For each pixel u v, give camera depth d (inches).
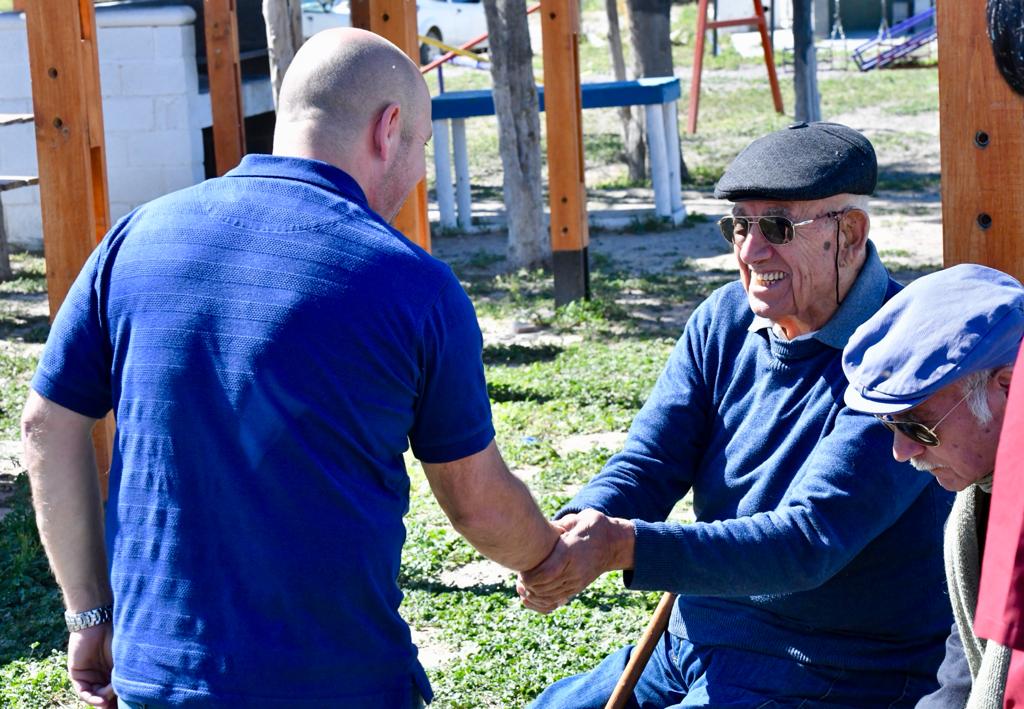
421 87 99.6
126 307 92.8
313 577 88.1
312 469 88.0
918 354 82.4
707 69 1251.8
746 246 112.2
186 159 592.7
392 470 91.7
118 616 92.7
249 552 88.4
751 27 1430.9
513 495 97.8
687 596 121.0
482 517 96.5
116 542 92.6
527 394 346.3
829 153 110.6
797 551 104.9
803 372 113.6
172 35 583.5
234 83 505.4
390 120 96.7
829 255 111.0
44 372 96.5
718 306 121.6
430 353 91.0
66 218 240.8
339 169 94.6
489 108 609.0
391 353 89.2
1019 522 67.3
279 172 93.9
